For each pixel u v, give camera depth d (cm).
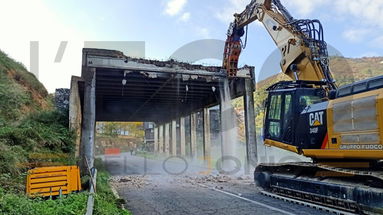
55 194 723
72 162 1079
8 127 1035
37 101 1938
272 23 1081
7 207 485
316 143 760
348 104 668
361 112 634
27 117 1363
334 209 700
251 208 745
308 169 845
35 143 1012
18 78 1914
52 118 1405
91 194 662
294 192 848
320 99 853
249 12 1347
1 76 1561
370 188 627
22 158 841
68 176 752
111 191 955
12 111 1302
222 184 1202
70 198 657
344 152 673
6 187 659
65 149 1194
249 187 1110
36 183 707
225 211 716
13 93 1428
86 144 1417
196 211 721
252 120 1752
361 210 645
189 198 892
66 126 1359
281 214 681
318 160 796
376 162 664
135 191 1038
